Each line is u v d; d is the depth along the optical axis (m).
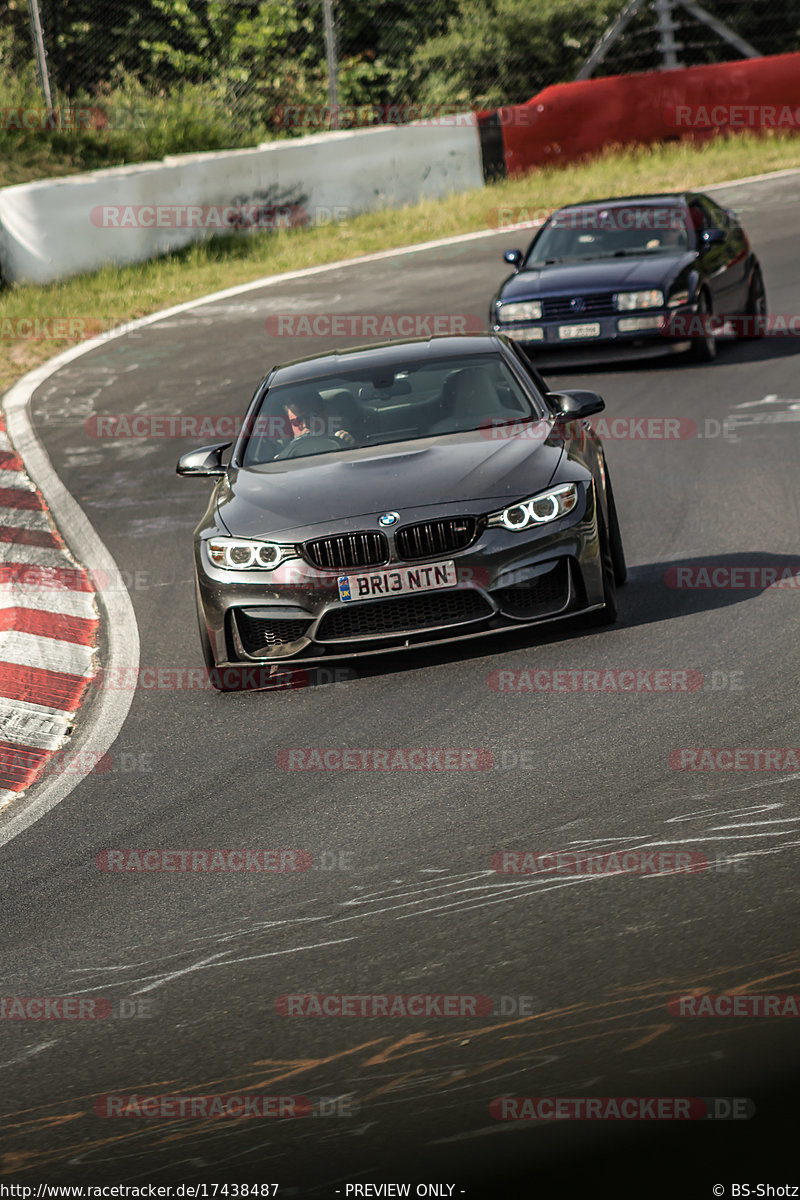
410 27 120.94
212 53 108.56
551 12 122.06
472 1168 10.42
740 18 125.12
